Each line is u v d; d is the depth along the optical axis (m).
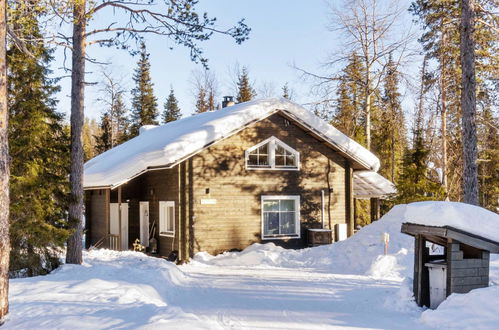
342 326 7.66
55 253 13.60
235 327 7.67
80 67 13.38
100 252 17.41
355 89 29.73
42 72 13.16
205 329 6.40
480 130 30.36
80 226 13.59
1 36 7.54
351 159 21.66
